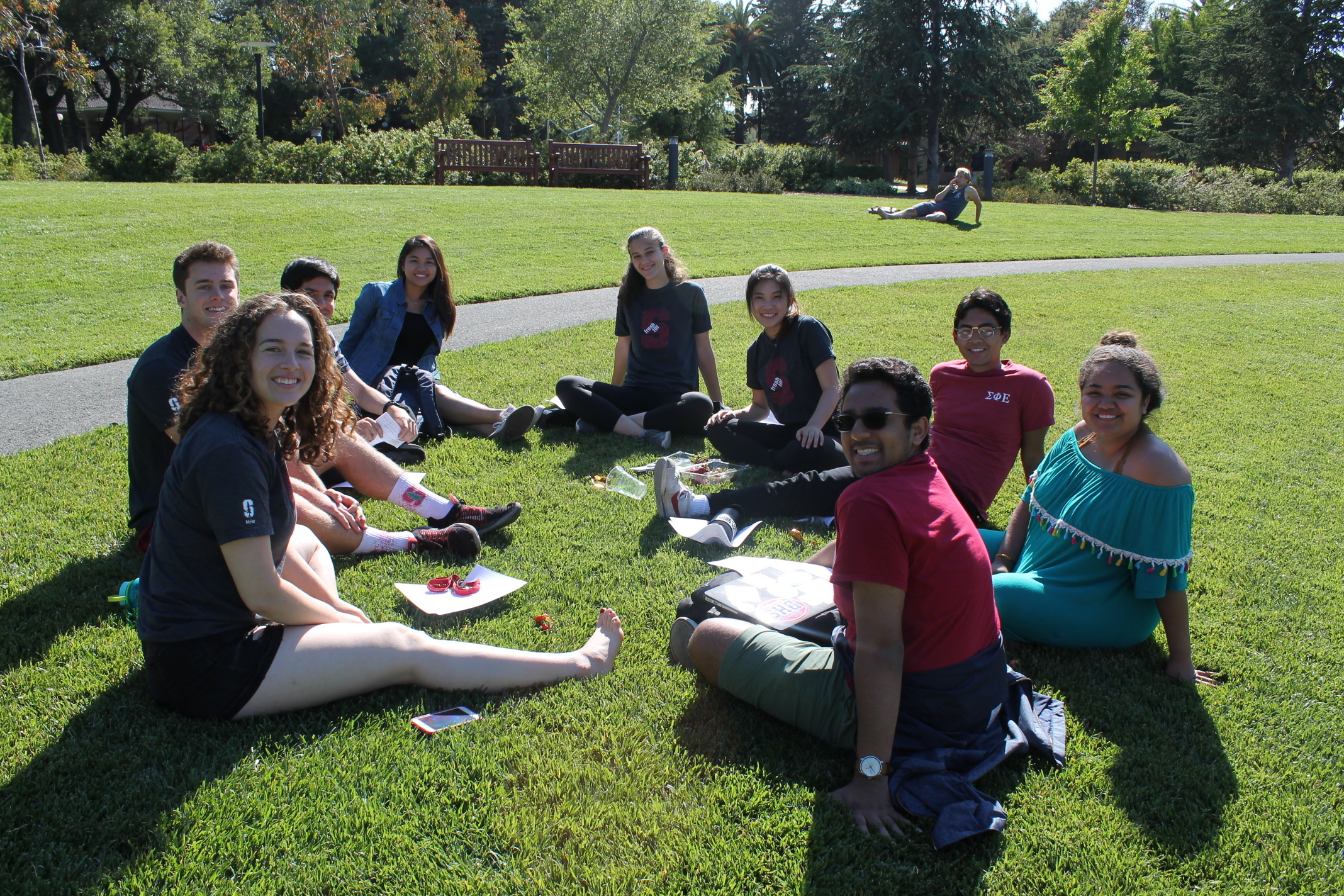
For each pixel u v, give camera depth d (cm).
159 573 249
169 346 352
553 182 2300
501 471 491
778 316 492
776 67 6272
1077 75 2819
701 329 572
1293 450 564
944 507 235
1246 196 2719
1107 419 300
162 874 208
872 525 227
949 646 240
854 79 3825
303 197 1527
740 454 511
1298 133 3841
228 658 251
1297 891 212
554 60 3312
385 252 1195
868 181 3300
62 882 204
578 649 310
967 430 418
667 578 366
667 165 2483
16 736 255
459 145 2173
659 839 224
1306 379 750
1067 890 210
